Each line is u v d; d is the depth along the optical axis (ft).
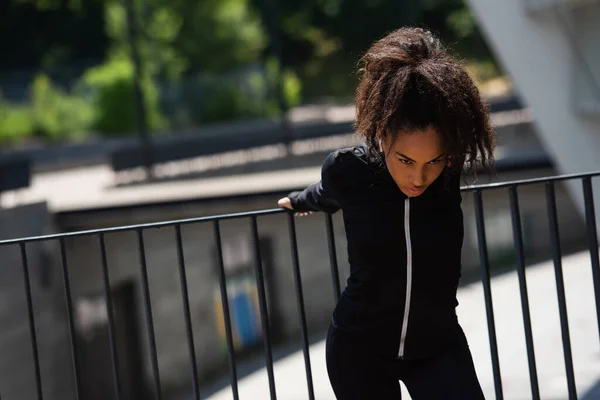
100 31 149.07
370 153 8.62
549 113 27.09
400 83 7.94
